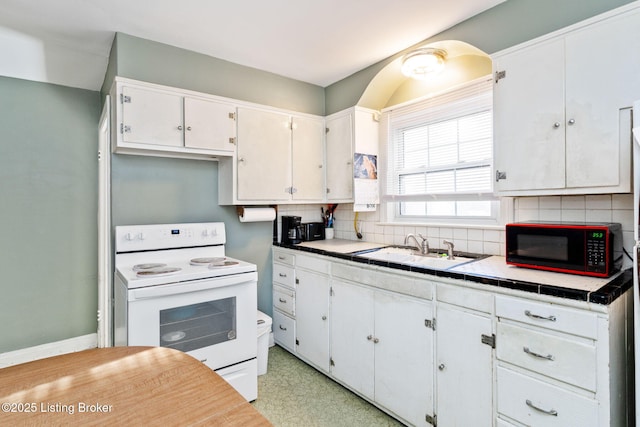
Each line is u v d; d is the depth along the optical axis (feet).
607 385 3.85
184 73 7.93
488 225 7.29
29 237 8.76
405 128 9.16
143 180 7.75
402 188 9.31
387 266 6.40
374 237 9.71
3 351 8.46
